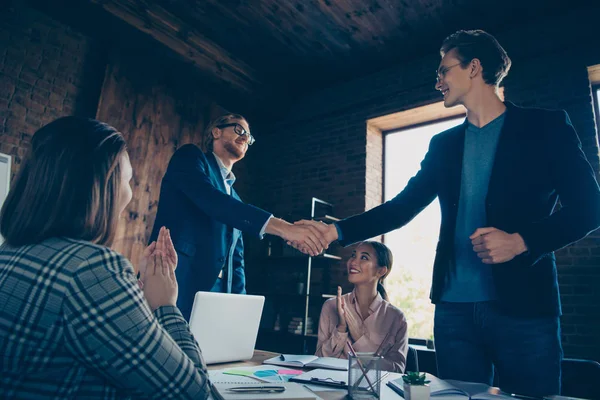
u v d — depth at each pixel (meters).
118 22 3.64
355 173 4.49
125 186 0.78
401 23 3.91
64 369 0.59
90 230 0.69
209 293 1.19
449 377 1.21
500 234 1.05
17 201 0.68
